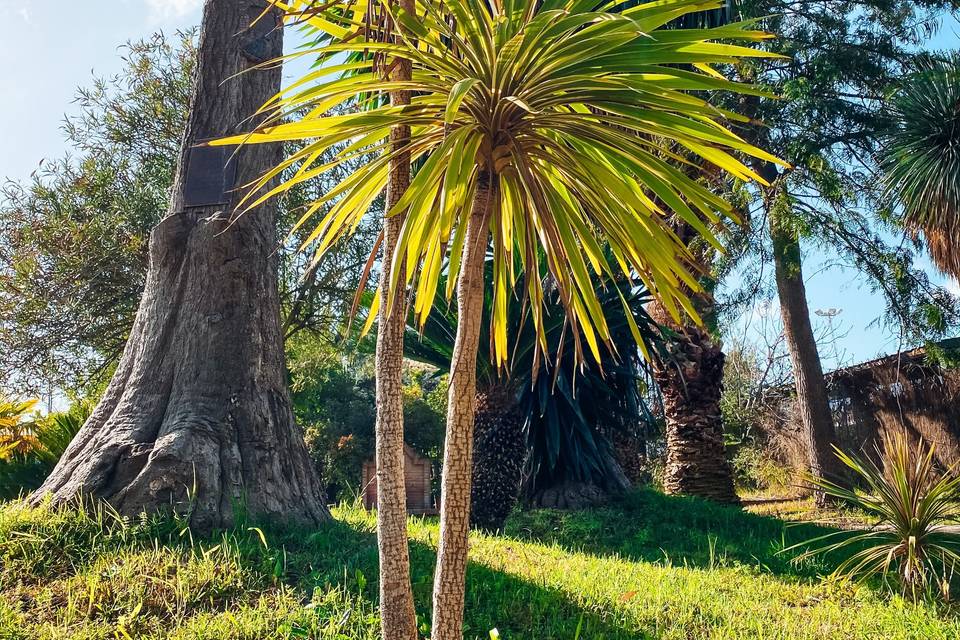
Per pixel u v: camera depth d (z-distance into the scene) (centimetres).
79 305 1034
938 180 805
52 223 1058
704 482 1080
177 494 455
